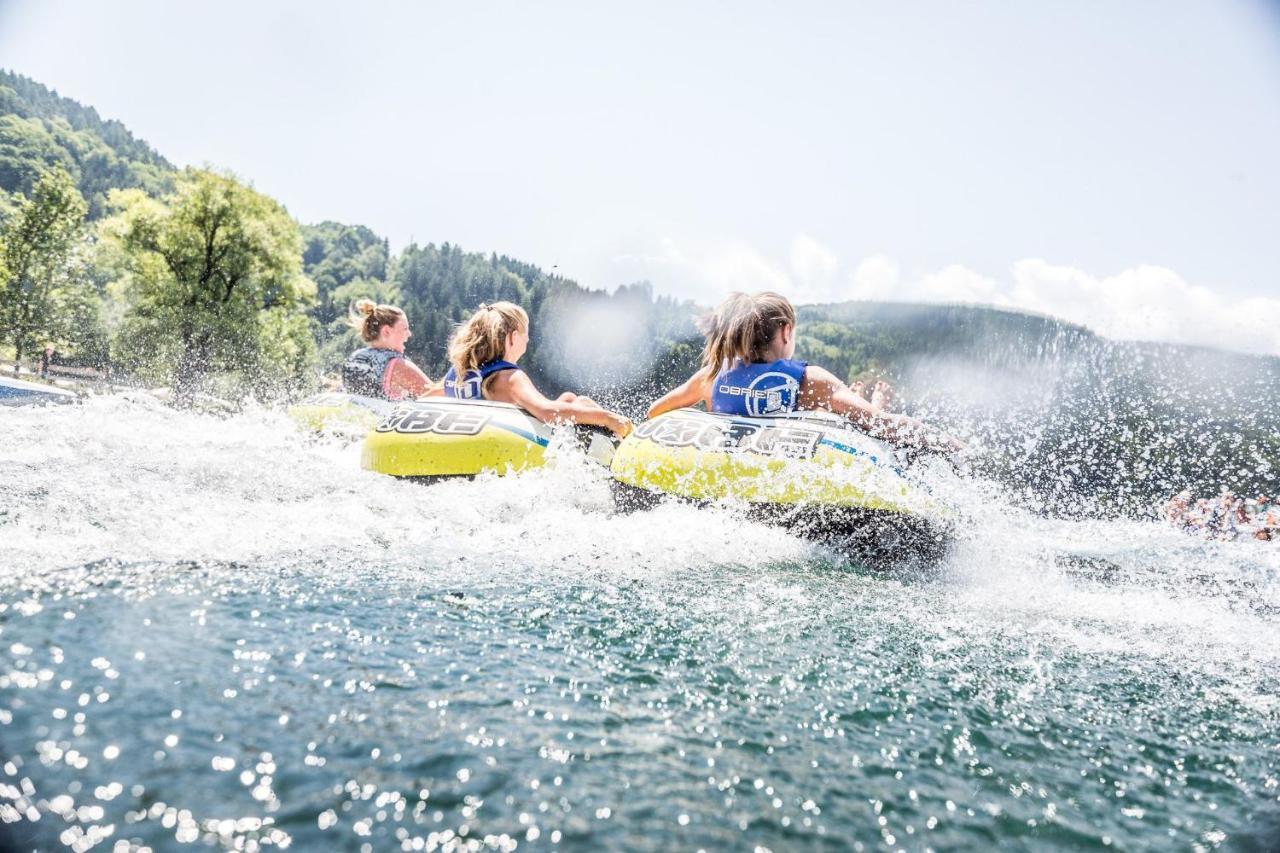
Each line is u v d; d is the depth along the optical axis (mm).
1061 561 3686
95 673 1305
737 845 1016
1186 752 1520
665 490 3977
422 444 4332
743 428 4012
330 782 1062
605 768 1202
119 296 30781
